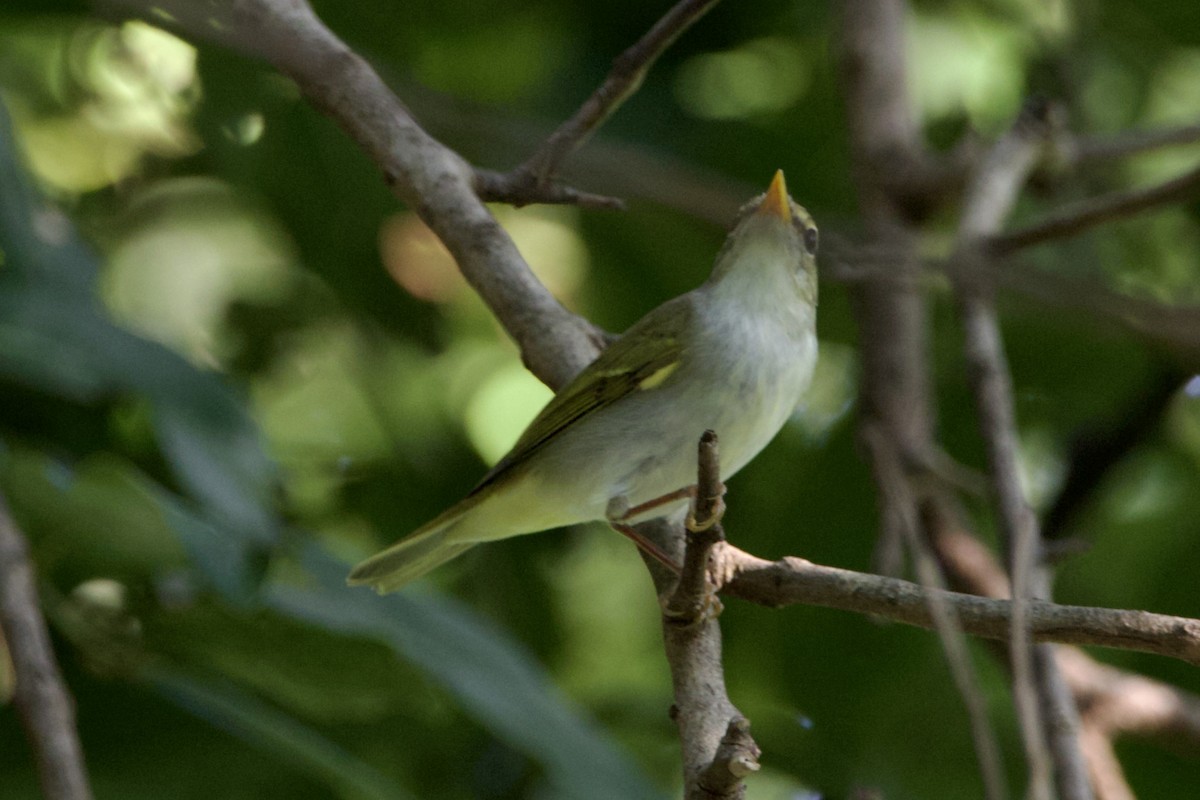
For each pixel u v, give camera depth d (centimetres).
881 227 1037
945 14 1278
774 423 804
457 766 1046
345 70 758
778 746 1141
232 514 821
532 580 1218
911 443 957
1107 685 882
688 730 572
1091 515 1179
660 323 795
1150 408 1134
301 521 1186
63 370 812
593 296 1299
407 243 1188
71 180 1257
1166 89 1304
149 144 1246
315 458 1225
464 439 1259
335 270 1184
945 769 1140
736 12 1245
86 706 854
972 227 943
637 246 1277
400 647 845
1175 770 1123
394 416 1236
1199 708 865
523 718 842
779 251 808
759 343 791
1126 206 902
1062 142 1018
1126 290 1209
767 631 1171
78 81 1206
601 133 1226
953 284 913
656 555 716
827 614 1161
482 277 735
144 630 866
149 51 1173
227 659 890
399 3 1208
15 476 793
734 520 1201
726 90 1280
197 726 864
